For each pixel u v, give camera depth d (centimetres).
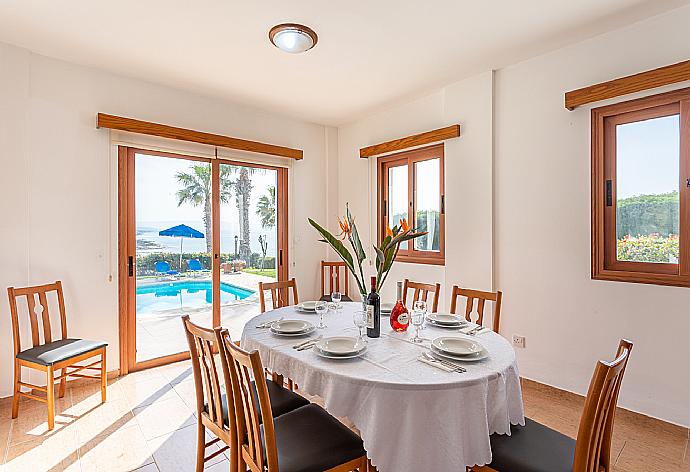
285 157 461
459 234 364
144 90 354
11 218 286
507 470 147
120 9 240
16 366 265
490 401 156
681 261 244
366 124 473
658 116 254
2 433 247
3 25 259
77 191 318
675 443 237
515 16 250
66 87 312
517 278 325
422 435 144
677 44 242
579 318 289
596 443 139
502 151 334
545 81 305
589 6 238
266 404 138
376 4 235
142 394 307
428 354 179
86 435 246
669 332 248
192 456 225
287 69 332
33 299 278
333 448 157
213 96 395
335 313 266
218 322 411
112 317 338
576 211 289
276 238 466
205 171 402
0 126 281
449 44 288
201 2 232
